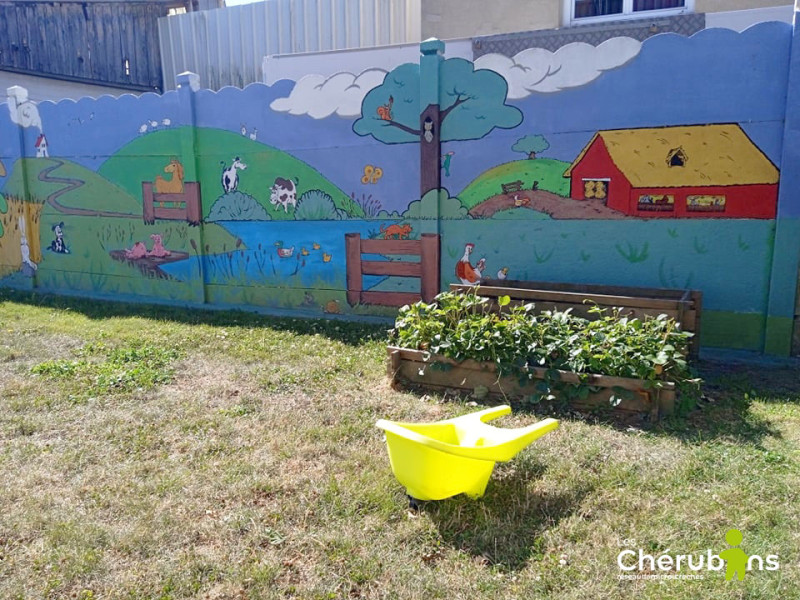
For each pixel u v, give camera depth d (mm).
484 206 6855
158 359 5910
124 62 13844
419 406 4652
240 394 4988
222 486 3492
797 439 3904
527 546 2908
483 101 6719
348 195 7613
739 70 5656
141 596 2633
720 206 5871
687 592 2547
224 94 8227
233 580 2711
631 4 8117
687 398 4445
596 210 6352
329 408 4641
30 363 5918
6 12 12289
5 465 3805
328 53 8688
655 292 5805
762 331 5875
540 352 4633
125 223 9328
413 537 3002
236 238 8469
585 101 6266
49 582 2723
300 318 7621
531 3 8492
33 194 10156
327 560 2836
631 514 3123
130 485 3523
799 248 5609
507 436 3373
